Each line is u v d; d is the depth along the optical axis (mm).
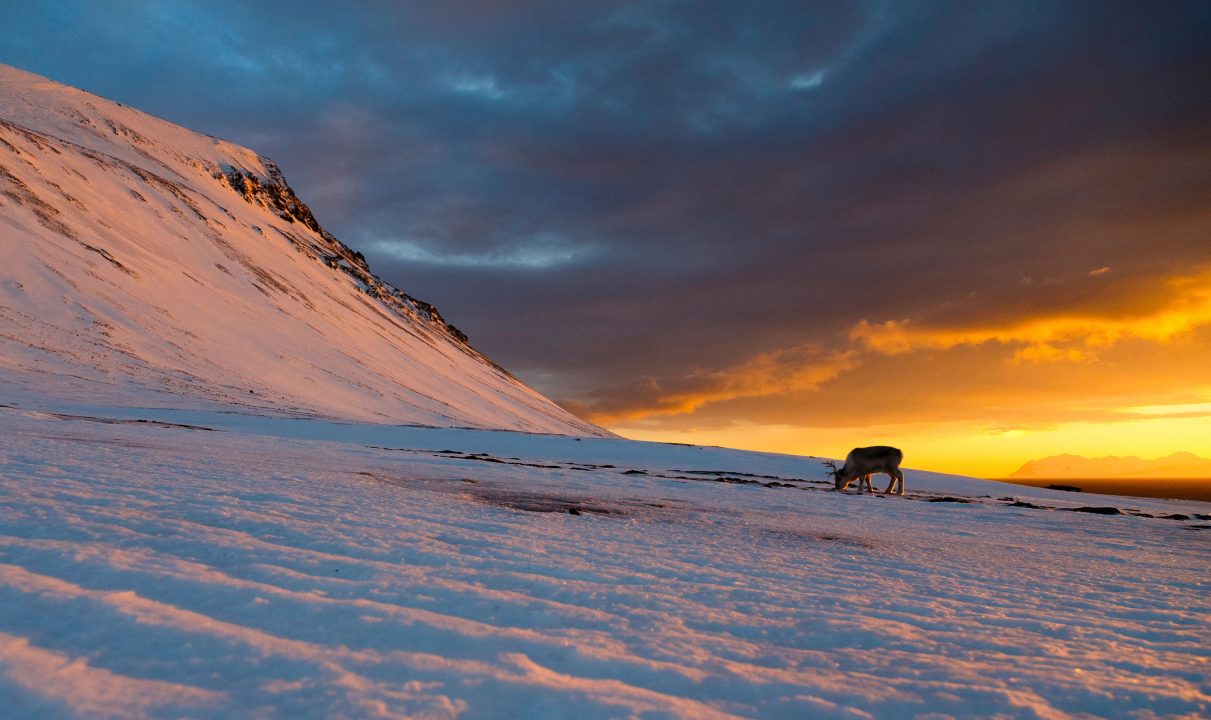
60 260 58344
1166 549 9508
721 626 3748
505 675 2652
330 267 137500
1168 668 3441
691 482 19016
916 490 26344
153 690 2307
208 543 4609
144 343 53312
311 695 2344
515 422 94000
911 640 3711
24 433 13414
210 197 122750
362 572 4254
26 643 2604
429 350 120125
